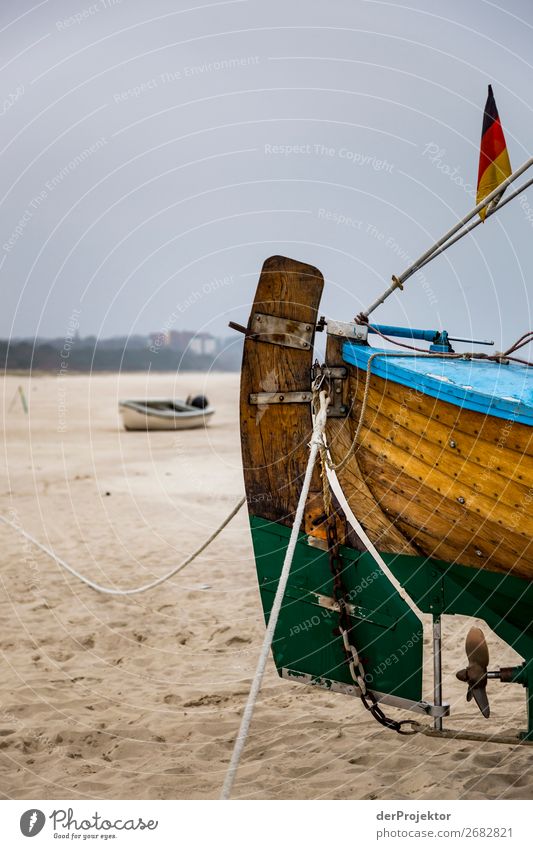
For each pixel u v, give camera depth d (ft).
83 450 57.88
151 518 33.53
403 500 13.33
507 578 12.82
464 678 12.23
